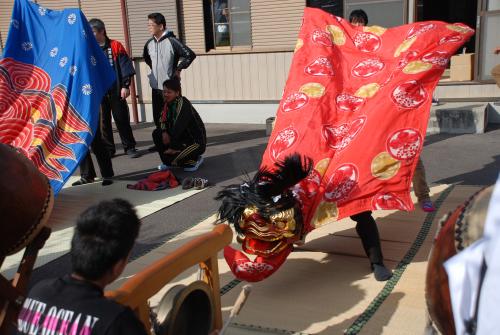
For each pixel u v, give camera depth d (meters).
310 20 4.32
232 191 2.97
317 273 3.48
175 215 4.87
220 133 8.59
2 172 2.37
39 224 2.50
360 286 3.26
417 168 4.21
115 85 7.10
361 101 3.73
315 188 3.34
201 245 2.31
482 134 7.23
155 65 7.36
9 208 2.36
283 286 3.33
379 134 3.36
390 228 4.14
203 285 2.26
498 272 1.08
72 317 1.54
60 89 4.98
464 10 10.73
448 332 1.34
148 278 2.00
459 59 7.97
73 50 5.02
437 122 7.48
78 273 1.65
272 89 8.84
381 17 7.98
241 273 2.95
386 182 3.25
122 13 9.20
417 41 3.78
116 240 1.64
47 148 4.84
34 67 5.15
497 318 1.06
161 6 8.98
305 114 3.74
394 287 3.21
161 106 7.50
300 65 4.07
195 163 6.47
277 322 2.89
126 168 6.79
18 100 5.00
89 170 6.10
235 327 2.86
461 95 7.94
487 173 5.53
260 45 8.68
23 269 2.51
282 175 2.88
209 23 8.95
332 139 3.58
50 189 2.64
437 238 1.47
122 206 1.76
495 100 7.74
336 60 4.04
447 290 1.32
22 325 1.63
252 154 7.12
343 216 3.19
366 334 2.73
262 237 2.90
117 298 1.84
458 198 4.71
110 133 7.32
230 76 9.02
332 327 2.82
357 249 3.82
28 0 5.23
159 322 2.06
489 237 1.15
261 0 8.45
